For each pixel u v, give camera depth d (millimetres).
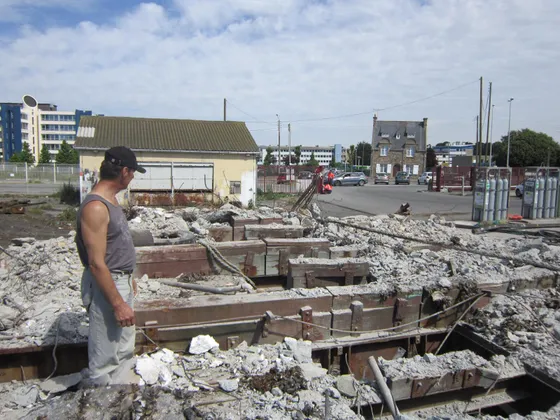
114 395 3115
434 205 22719
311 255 8148
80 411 2992
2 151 85312
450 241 10031
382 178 49656
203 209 15062
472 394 4320
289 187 29531
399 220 12828
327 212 19109
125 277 3275
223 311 4875
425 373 4094
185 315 4723
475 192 14953
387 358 5531
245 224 10844
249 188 19984
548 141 58562
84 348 4285
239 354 4438
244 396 3691
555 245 10234
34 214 17297
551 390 4152
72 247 7730
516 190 29188
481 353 5262
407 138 71062
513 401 4312
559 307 5953
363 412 3871
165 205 18766
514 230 12836
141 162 18703
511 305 5879
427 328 5777
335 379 4156
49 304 5168
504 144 60031
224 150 19359
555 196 15641
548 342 4887
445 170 36844
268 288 7742
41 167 36719
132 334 3602
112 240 3145
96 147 18125
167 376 3791
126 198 18344
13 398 3719
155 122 21125
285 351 4543
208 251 7395
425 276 6605
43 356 4211
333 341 5246
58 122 95438
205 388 3750
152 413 3053
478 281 6113
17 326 4555
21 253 7285
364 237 10156
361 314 5371
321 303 5297
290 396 3725
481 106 35875
